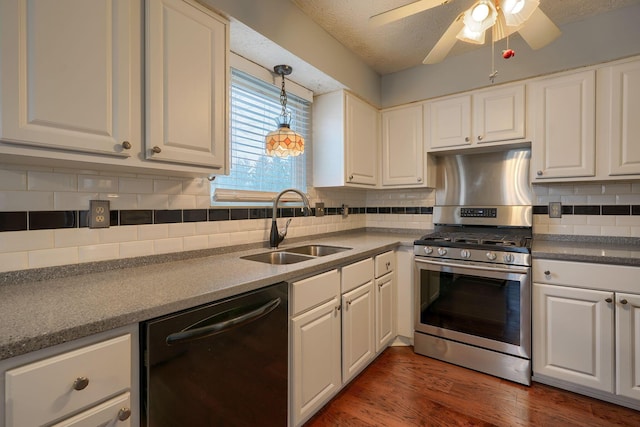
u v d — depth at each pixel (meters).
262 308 1.21
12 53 0.84
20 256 1.10
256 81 2.01
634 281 1.62
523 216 2.41
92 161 1.03
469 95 2.37
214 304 1.06
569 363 1.79
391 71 2.70
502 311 1.95
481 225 2.57
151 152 1.16
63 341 0.72
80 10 0.97
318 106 2.48
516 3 1.21
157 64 1.18
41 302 0.91
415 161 2.61
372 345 2.05
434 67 2.51
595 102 1.93
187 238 1.62
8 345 0.64
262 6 1.62
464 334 2.09
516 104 2.18
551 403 1.72
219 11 1.42
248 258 1.76
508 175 2.47
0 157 0.96
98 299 0.94
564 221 2.27
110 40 1.05
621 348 1.65
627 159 1.84
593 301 1.72
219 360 1.08
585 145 1.96
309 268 1.46
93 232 1.28
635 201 2.06
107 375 0.81
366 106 2.60
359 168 2.52
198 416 1.01
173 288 1.07
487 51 2.29
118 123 1.07
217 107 1.41
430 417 1.62
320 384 1.58
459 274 2.10
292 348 1.40
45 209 1.15
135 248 1.41
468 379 1.97
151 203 1.47
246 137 1.97
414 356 2.26
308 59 1.93
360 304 1.91
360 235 2.81
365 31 2.09
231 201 1.88
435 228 2.79
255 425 1.23
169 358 0.93
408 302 2.36
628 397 1.64
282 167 2.26
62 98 0.94
